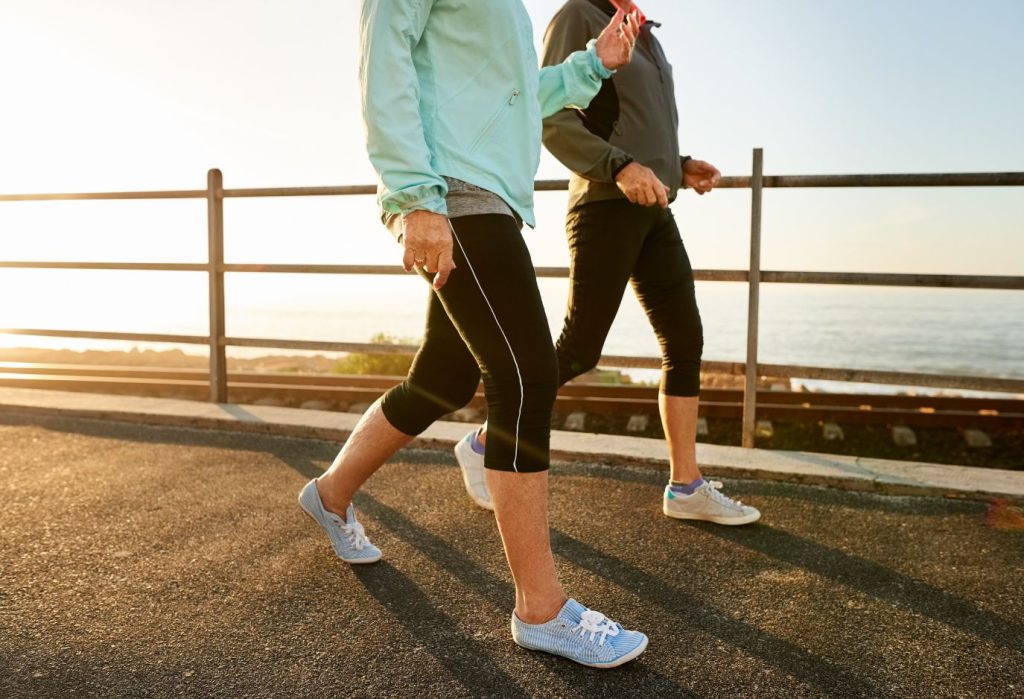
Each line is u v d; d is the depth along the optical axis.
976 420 4.75
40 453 3.58
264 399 5.71
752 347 3.52
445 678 1.74
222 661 1.81
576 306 2.54
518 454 1.80
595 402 5.18
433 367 2.16
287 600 2.12
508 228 1.75
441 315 2.12
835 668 1.80
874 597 2.16
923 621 2.02
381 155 1.60
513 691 1.69
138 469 3.34
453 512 2.82
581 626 1.81
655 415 5.11
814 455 3.38
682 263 2.65
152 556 2.42
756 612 2.07
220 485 3.13
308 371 9.76
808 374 3.46
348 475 2.30
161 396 6.09
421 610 2.07
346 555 2.35
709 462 3.27
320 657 1.83
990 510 2.84
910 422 4.79
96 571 2.31
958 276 3.32
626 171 2.28
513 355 1.77
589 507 2.89
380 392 5.64
